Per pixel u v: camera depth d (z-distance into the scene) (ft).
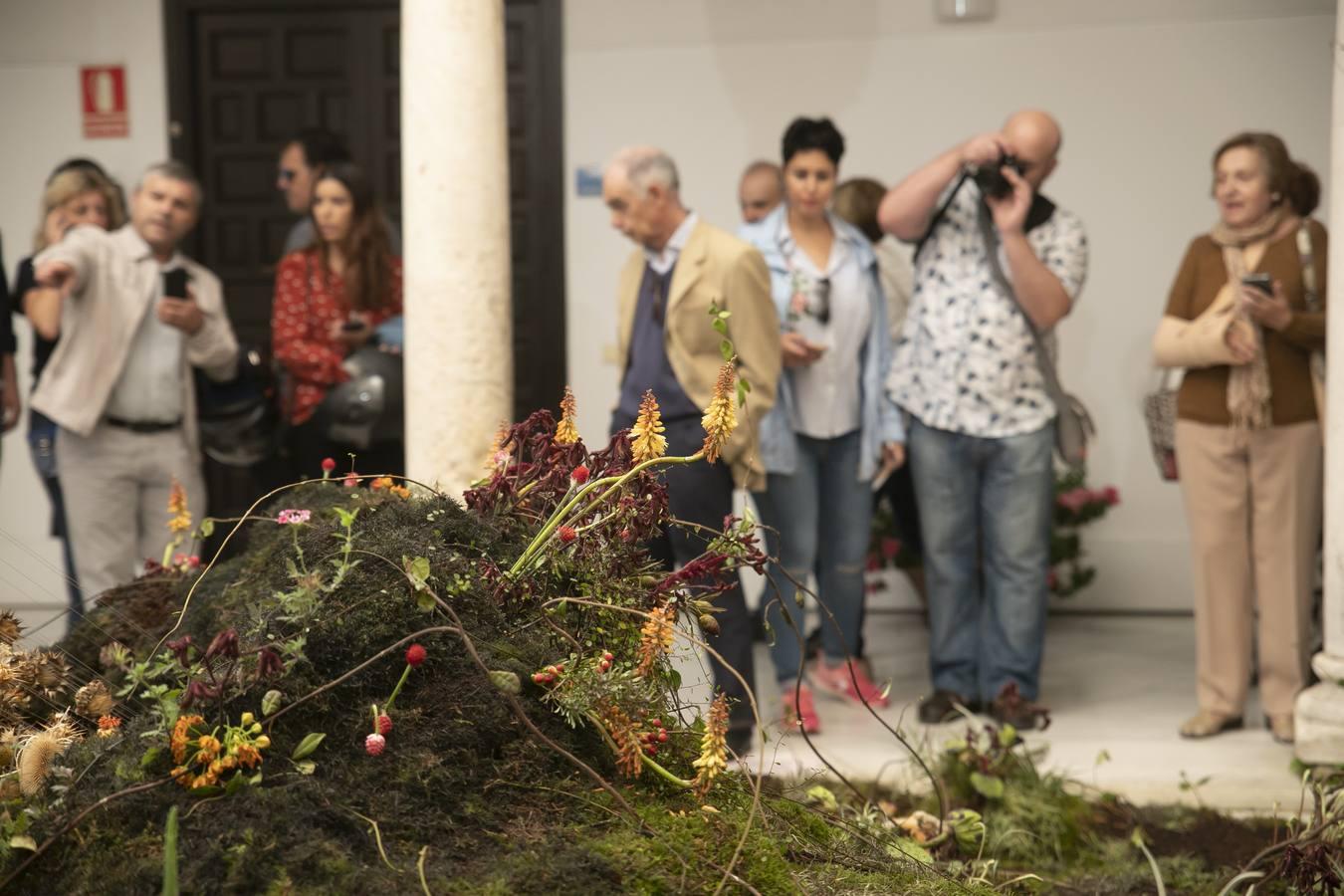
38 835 4.78
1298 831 9.07
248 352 16.11
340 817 4.74
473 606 5.51
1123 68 20.58
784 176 15.79
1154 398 15.21
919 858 6.91
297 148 17.98
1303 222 14.06
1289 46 20.22
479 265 12.80
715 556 6.03
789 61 21.11
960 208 15.01
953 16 20.72
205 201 22.08
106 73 21.72
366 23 21.68
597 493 6.29
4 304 16.84
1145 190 20.74
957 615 15.20
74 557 14.90
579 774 5.24
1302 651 14.32
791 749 13.65
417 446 12.96
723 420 5.70
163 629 6.88
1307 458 14.02
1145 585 21.09
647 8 21.18
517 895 4.59
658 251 13.35
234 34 21.85
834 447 15.43
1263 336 14.01
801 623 15.12
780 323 14.67
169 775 4.80
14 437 21.66
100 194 15.80
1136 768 13.28
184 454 15.33
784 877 5.10
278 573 6.05
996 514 14.93
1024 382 14.80
